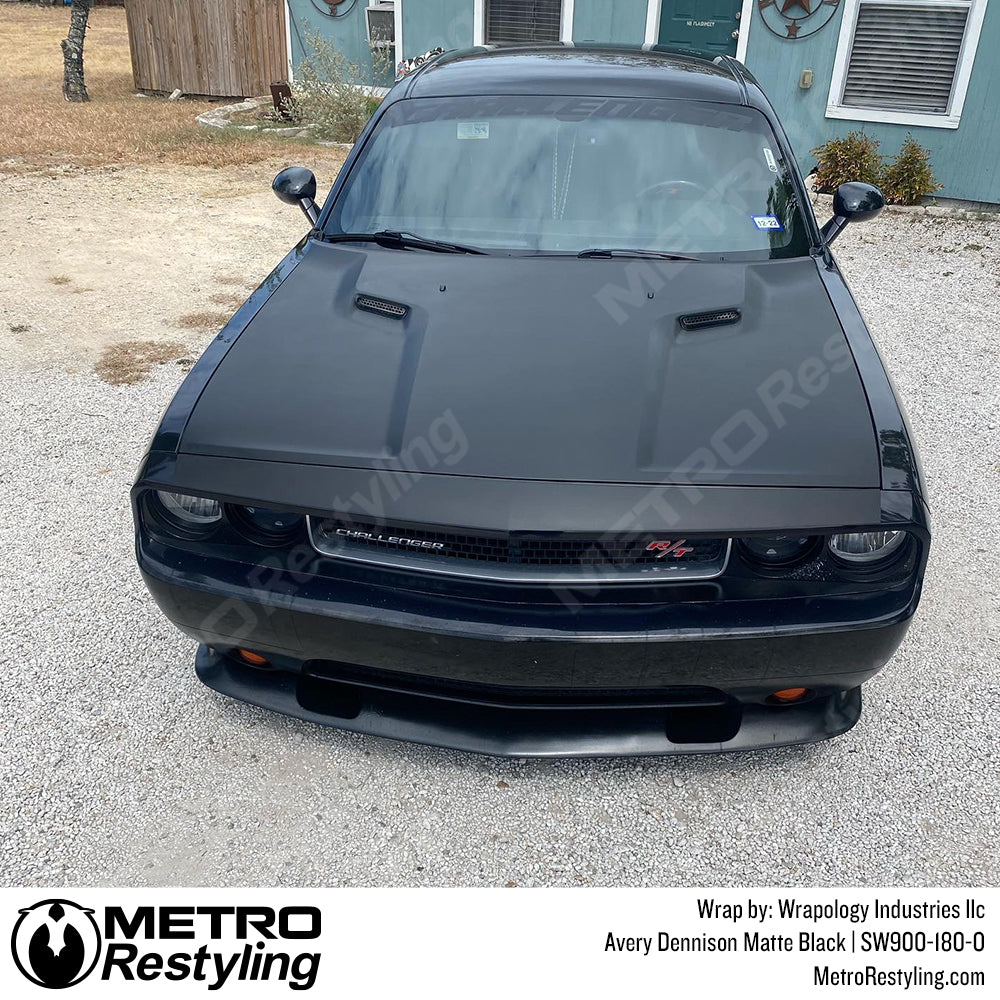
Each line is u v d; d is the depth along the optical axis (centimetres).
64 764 238
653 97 316
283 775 236
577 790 233
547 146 301
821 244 289
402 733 226
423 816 225
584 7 894
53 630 286
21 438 405
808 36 802
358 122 1016
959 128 781
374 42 1058
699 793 232
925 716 256
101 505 356
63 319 538
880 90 801
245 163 912
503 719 227
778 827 223
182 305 562
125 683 265
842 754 244
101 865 212
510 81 327
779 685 201
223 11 1224
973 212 797
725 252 276
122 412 430
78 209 757
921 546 193
